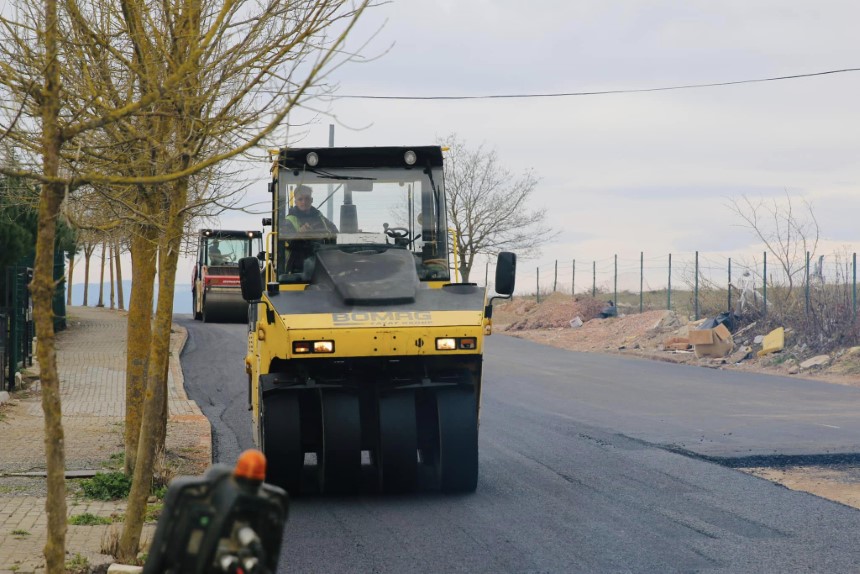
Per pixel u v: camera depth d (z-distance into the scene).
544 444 16.25
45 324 6.80
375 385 12.40
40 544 9.25
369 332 11.73
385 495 12.28
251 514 4.36
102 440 15.88
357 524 10.65
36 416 18.69
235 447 16.06
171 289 8.80
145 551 9.05
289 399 12.06
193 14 8.25
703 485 12.74
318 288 12.49
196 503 4.42
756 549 9.48
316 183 13.06
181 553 4.38
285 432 11.92
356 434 11.94
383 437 12.01
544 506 11.52
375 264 12.59
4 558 8.64
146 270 12.37
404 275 12.48
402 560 9.14
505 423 18.77
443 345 11.83
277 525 4.42
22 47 8.22
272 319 11.99
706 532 10.20
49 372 6.83
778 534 10.10
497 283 12.30
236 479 4.35
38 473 12.96
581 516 10.97
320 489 12.48
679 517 10.90
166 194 10.25
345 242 13.02
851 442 16.00
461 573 8.70
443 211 13.15
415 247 13.12
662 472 13.70
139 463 8.69
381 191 13.14
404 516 11.04
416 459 12.07
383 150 13.17
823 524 10.55
